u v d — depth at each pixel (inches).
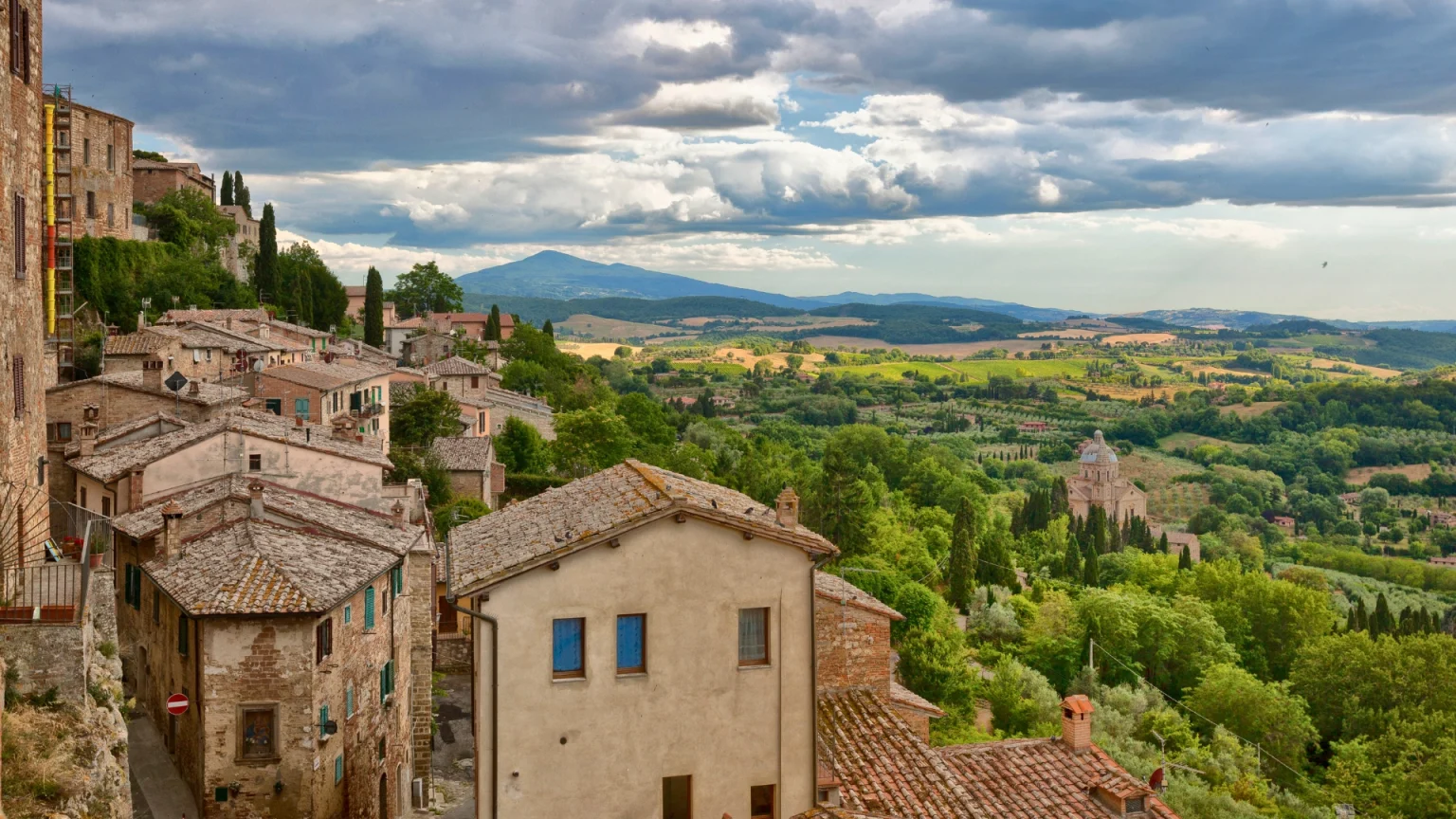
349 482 2245.3
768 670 996.6
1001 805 1169.4
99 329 3818.9
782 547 1000.9
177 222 5108.3
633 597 962.7
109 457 2228.1
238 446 2154.3
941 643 2888.8
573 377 7696.9
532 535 1022.4
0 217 1359.5
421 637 2036.2
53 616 1141.7
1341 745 3171.8
